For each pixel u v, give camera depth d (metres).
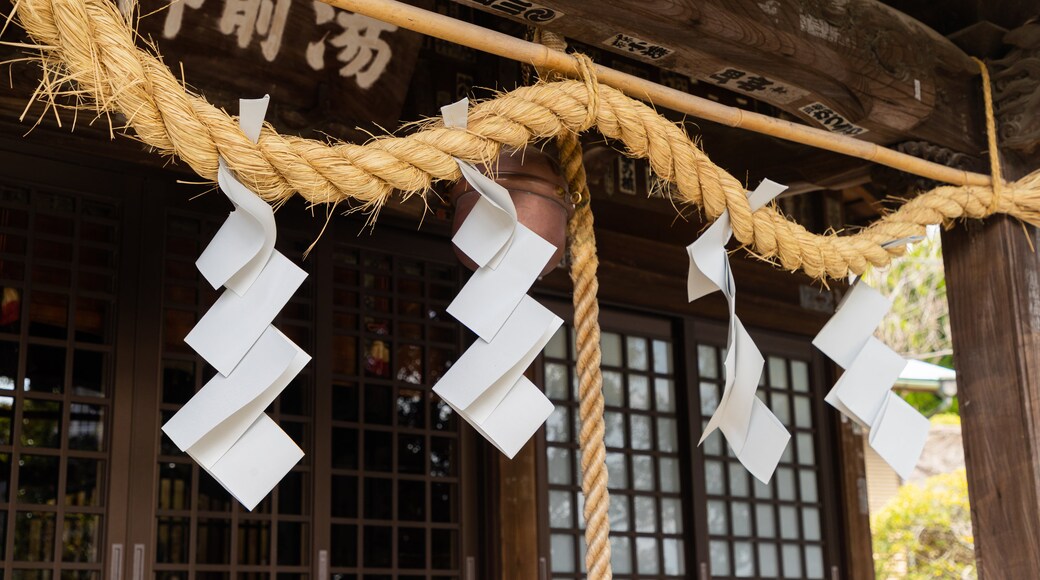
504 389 2.19
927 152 3.40
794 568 5.43
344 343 4.18
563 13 2.58
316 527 3.87
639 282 4.91
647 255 4.97
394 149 2.10
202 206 3.81
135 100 1.80
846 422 5.75
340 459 4.15
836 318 2.94
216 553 3.92
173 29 3.35
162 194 3.74
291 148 1.96
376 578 4.20
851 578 5.54
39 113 3.39
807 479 5.60
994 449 3.33
